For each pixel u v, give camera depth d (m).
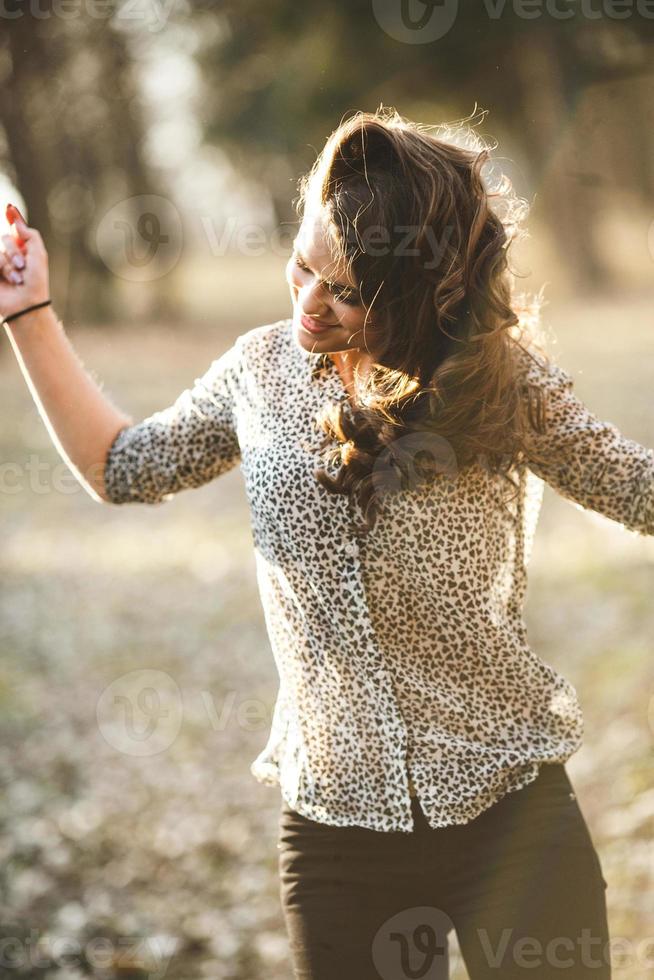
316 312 1.76
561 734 1.83
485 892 1.78
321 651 1.80
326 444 1.75
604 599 6.12
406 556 1.74
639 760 4.13
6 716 5.60
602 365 14.81
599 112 24.31
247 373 1.88
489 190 1.82
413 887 1.81
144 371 18.80
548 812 1.80
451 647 1.78
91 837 4.31
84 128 24.22
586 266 26.27
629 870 3.48
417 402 1.73
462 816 1.78
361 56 22.94
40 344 2.01
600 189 26.02
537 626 6.07
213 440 1.95
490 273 1.71
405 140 1.68
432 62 22.45
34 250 2.03
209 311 27.31
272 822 4.39
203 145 26.84
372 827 1.79
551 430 1.79
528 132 24.70
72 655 6.59
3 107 20.52
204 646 6.68
